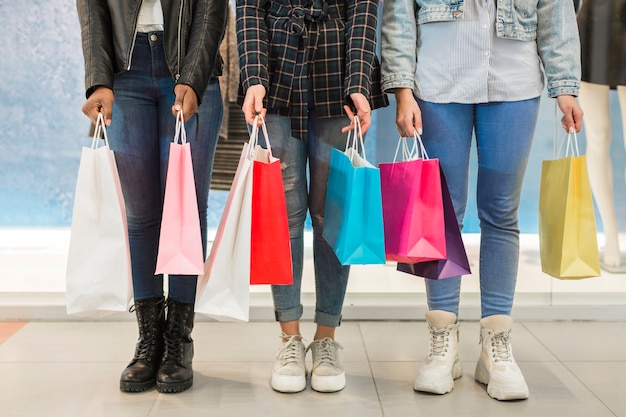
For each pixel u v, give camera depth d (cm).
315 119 175
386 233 168
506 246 179
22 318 242
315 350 182
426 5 172
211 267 156
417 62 176
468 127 176
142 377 175
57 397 171
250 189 153
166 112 172
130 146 171
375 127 261
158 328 182
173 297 179
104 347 213
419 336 229
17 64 257
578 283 256
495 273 180
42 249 266
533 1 171
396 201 165
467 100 170
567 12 173
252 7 169
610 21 244
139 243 178
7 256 265
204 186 177
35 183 264
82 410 163
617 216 256
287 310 181
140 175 173
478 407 167
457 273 164
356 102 163
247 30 167
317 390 176
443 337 179
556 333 234
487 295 182
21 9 255
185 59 163
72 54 258
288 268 159
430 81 172
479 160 179
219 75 177
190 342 183
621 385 183
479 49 169
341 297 184
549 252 172
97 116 158
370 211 154
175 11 164
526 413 163
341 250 154
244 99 172
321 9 170
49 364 196
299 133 169
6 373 189
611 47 246
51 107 261
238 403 168
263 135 174
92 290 156
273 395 174
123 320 244
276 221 158
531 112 172
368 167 155
